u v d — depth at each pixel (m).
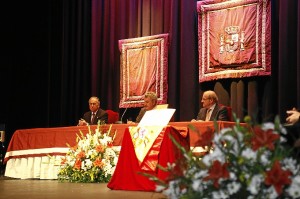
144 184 4.26
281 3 6.25
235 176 1.97
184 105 7.07
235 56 6.61
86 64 8.25
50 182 5.40
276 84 6.41
